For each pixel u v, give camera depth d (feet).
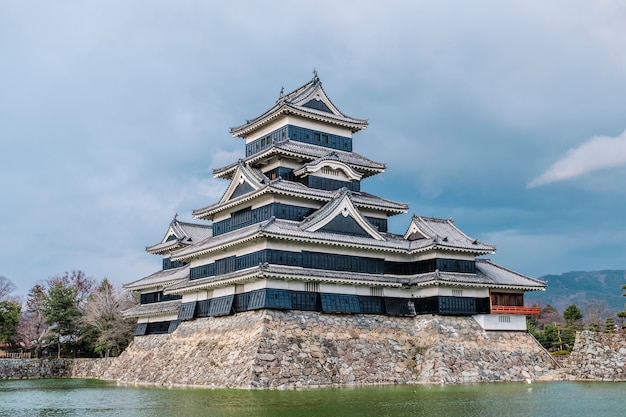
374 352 212.43
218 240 234.79
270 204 219.82
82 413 139.03
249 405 140.77
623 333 213.25
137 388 212.43
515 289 247.29
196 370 211.00
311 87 260.83
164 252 315.58
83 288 451.12
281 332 196.03
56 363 337.93
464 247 239.30
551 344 332.60
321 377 192.95
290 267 208.64
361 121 264.93
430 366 213.05
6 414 142.51
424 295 233.55
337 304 214.48
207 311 232.32
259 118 258.16
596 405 137.90
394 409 132.05
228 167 259.39
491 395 160.97
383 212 253.03
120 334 344.08
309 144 252.01
